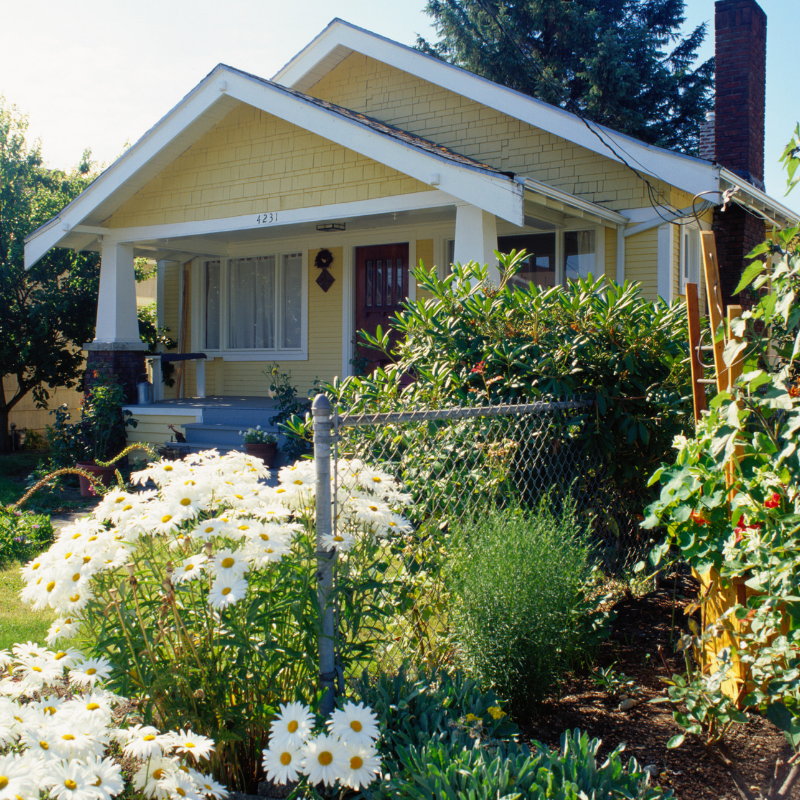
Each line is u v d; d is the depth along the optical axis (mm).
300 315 11836
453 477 3689
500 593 2846
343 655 2672
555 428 4258
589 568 3834
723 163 10859
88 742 1788
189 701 2373
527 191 7121
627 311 4602
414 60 10242
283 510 2656
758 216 10500
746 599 2830
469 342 4484
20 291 12883
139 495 2586
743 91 10711
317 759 1982
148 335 13109
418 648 3115
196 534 2361
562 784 2025
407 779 2152
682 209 9023
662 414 4512
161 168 9789
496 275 7590
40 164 13984
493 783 1979
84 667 2150
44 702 2006
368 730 2061
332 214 8617
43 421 15516
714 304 3059
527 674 2852
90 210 9727
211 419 9891
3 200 12719
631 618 4070
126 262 10570
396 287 10906
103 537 2307
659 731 2850
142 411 10211
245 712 2467
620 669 3412
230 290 12508
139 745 1830
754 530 2555
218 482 2531
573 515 3973
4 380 14500
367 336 4871
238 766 2492
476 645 2846
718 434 2613
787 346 2977
